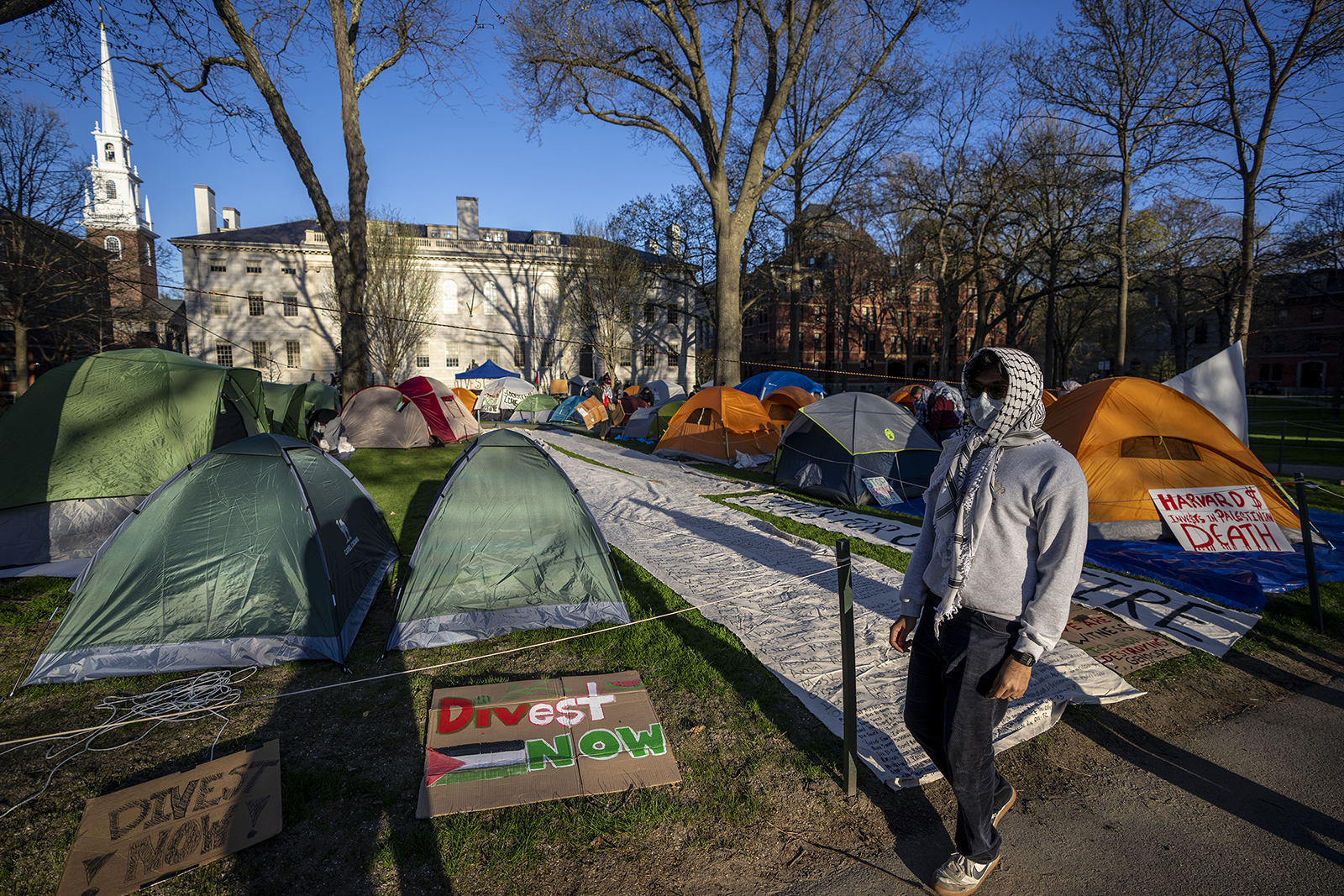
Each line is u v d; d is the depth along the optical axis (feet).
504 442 17.19
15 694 12.53
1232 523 21.63
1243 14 47.55
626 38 57.36
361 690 12.81
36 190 70.69
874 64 57.06
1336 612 16.74
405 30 54.13
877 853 8.59
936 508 7.69
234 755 10.36
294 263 130.21
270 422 39.68
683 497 32.32
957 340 170.60
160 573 14.06
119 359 23.11
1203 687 13.17
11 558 19.89
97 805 9.20
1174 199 90.12
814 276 127.44
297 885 7.97
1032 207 90.12
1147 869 8.35
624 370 145.18
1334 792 9.94
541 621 15.74
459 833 8.79
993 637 6.99
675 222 115.34
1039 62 64.13
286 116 48.55
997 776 8.41
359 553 17.78
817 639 15.16
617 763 10.35
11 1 19.34
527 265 139.03
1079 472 6.64
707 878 8.17
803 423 34.22
